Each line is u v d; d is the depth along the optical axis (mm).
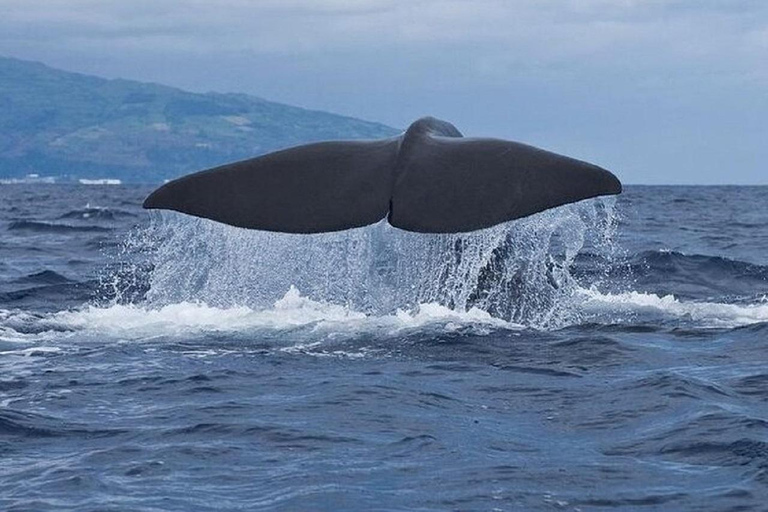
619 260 63031
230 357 31984
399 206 30078
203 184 31141
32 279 56094
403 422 25438
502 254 35344
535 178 30438
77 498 20578
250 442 24031
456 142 31906
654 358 31922
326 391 28047
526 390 28312
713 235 96875
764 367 31000
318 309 36656
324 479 21500
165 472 22078
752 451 23016
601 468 22156
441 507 20000
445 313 34875
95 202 193000
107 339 34781
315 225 30172
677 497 20453
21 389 28828
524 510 19844
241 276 37250
